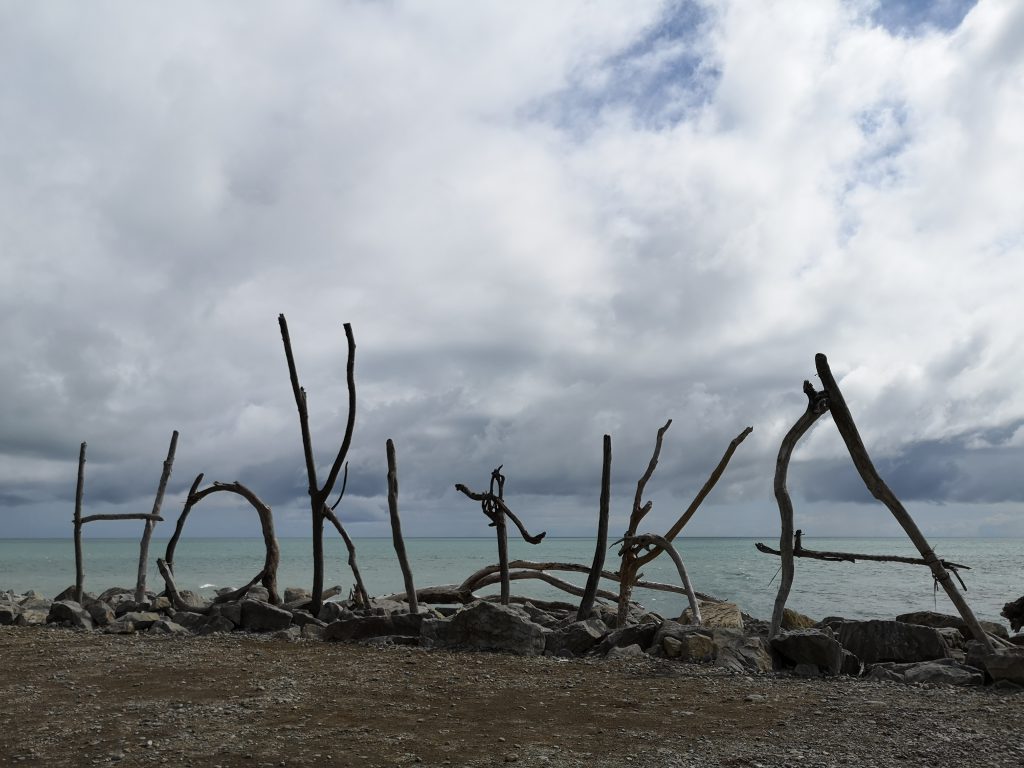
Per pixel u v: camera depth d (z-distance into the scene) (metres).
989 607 30.69
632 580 15.74
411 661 11.06
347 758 6.32
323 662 10.92
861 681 9.80
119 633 14.69
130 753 6.45
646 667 10.63
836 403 11.28
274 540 17.98
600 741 6.83
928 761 6.14
